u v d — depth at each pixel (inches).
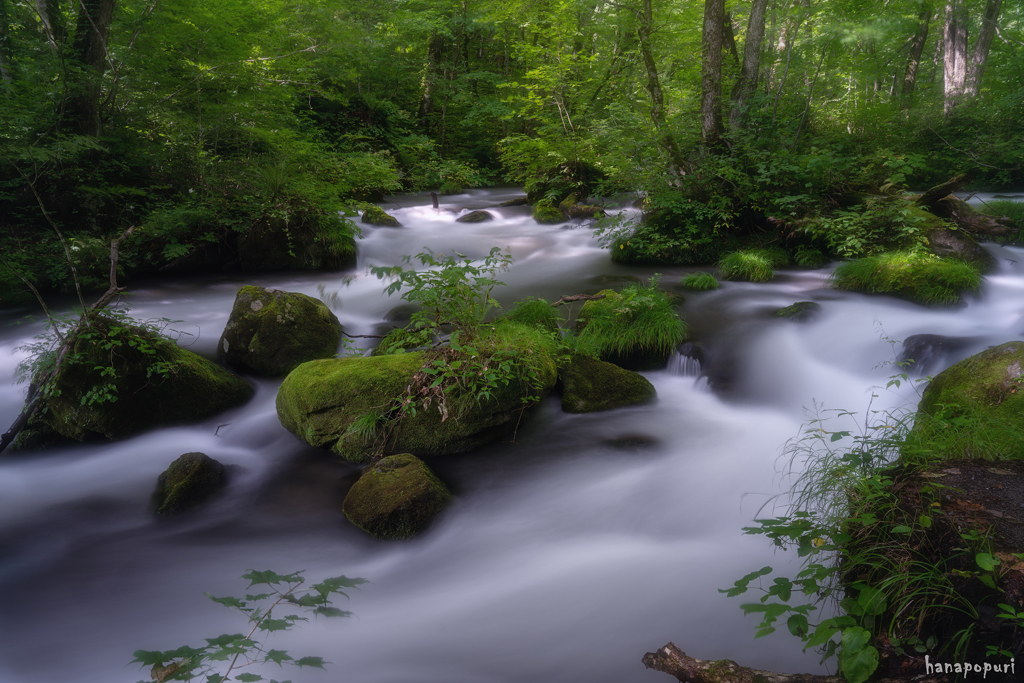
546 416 233.1
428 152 893.8
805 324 287.6
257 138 554.9
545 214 569.3
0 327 327.9
